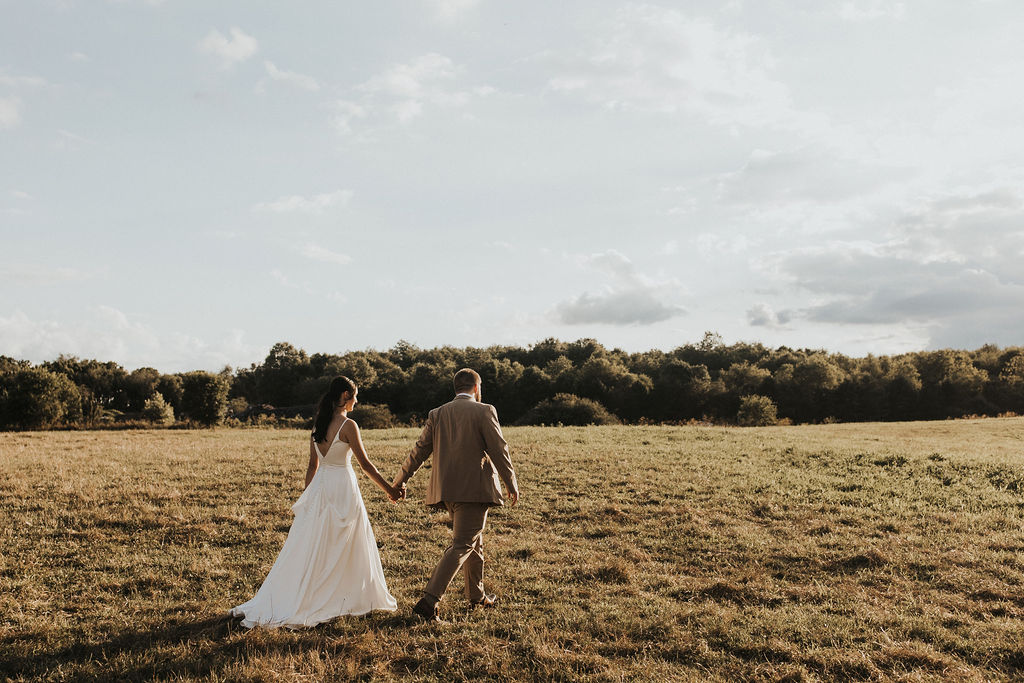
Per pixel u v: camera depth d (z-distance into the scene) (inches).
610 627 204.2
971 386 2982.3
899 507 402.0
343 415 211.6
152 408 1787.6
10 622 203.5
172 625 200.8
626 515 381.4
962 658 184.4
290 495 429.4
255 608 200.7
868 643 192.9
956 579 259.8
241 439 868.0
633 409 3270.2
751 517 382.0
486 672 171.0
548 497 435.2
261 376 4055.1
